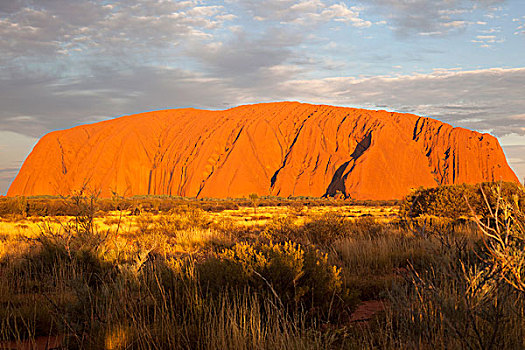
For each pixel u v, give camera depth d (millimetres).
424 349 3457
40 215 40156
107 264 8398
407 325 3656
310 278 5535
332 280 5680
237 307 4906
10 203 39031
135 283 6152
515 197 3953
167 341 4301
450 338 3215
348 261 9453
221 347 3986
